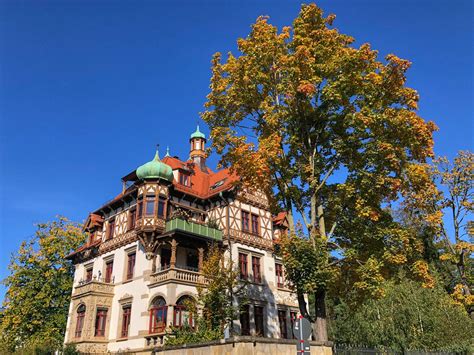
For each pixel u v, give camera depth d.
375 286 13.91
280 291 28.33
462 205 27.02
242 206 28.33
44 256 34.75
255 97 16.31
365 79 15.10
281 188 16.33
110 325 25.12
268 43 15.63
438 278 28.62
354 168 15.50
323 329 14.20
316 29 16.08
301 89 14.12
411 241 15.41
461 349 20.59
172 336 19.20
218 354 11.59
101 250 28.66
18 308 32.72
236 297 24.61
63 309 34.03
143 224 24.91
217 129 15.88
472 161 27.25
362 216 14.61
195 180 31.06
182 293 22.58
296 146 16.39
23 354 28.02
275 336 26.22
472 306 25.95
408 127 14.73
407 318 22.91
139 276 24.55
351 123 15.02
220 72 17.06
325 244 14.48
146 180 26.19
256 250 27.95
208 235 25.41
